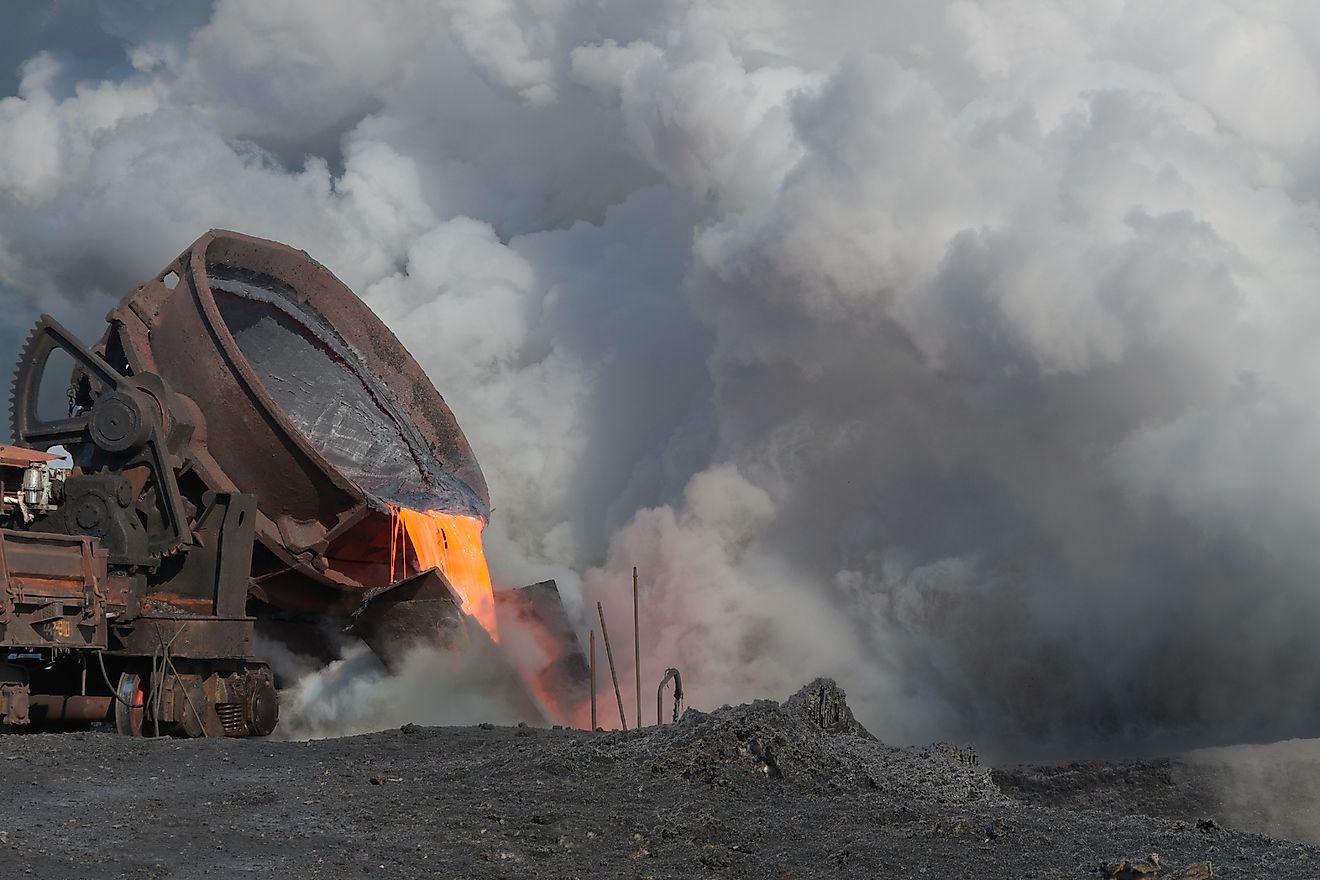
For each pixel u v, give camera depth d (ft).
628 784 42.50
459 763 45.55
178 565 70.18
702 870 34.94
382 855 34.40
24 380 72.84
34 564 61.77
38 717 64.80
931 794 44.27
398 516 74.49
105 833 35.35
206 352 72.43
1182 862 35.19
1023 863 35.65
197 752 46.91
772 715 46.44
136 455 70.49
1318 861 35.35
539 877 33.53
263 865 33.22
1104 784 68.64
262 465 72.43
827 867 35.40
